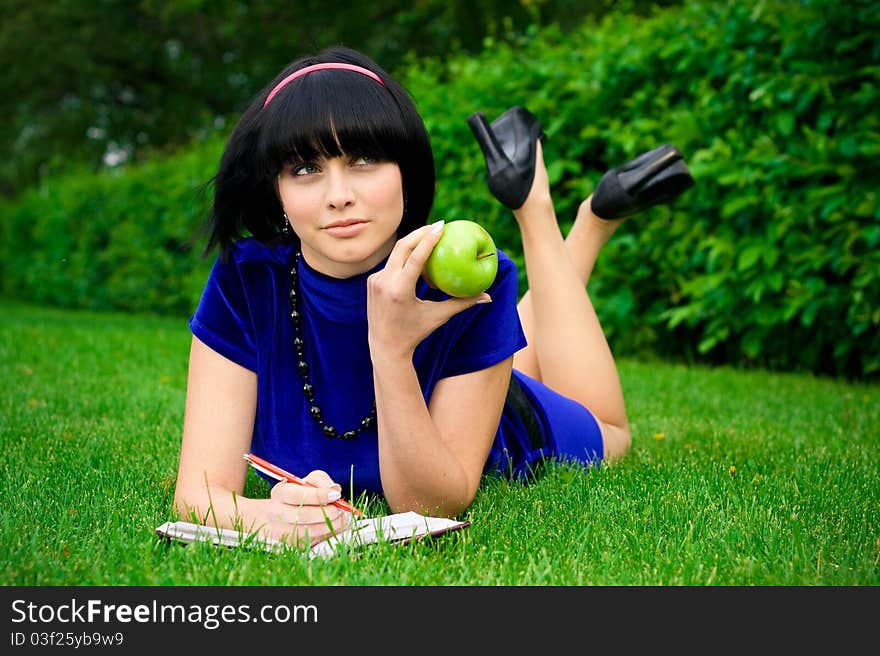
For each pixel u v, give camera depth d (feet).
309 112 6.72
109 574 6.59
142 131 81.05
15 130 80.02
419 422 7.15
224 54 74.54
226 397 7.89
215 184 7.63
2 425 12.80
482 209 24.45
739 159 19.51
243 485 7.98
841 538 7.68
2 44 72.08
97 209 45.47
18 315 40.50
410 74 28.48
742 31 19.77
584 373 10.94
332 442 8.07
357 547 7.02
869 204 17.78
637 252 21.95
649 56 21.68
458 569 6.81
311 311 7.82
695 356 23.06
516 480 9.68
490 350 7.78
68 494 8.73
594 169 23.17
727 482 9.52
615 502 8.62
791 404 15.99
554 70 23.39
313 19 63.77
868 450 11.76
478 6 55.62
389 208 6.98
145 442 11.80
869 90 17.78
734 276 19.84
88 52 74.13
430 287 7.55
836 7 18.29
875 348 18.75
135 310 42.88
